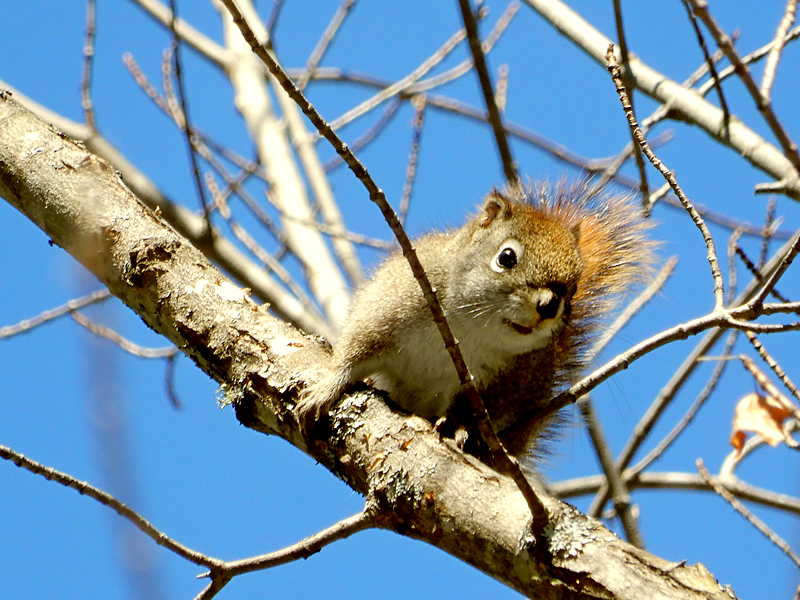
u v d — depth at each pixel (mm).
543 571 6238
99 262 8656
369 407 7797
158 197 13617
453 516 6824
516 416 10523
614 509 12500
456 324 9992
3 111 9195
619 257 11289
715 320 7348
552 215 11406
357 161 6340
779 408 10203
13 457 6484
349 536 7258
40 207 8766
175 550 6852
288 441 8203
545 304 9891
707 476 10883
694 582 5926
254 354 8320
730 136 10773
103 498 6660
